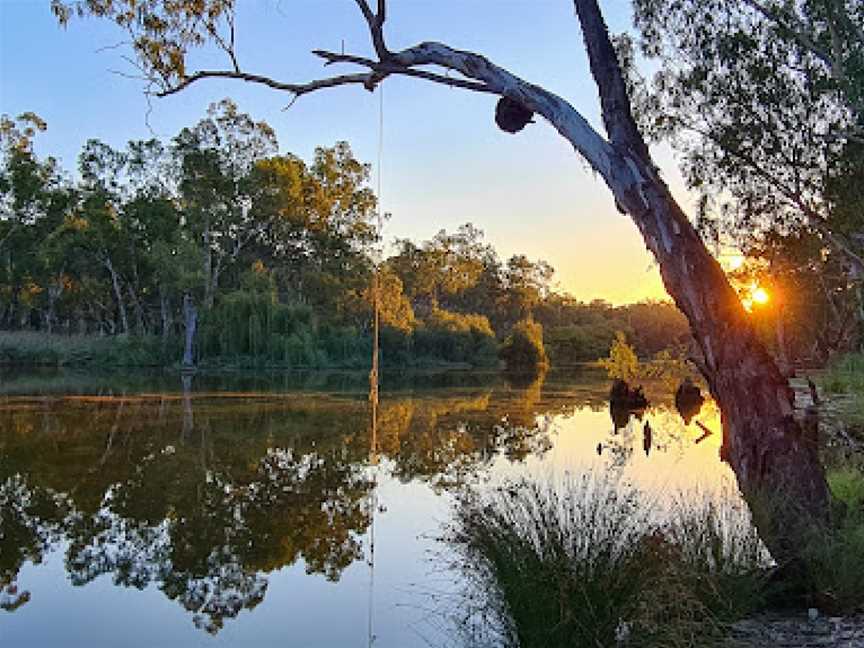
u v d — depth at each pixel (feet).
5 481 32.35
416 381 105.29
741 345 15.69
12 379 92.07
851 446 26.99
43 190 131.95
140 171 131.13
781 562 15.07
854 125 25.84
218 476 33.71
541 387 94.63
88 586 19.67
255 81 18.80
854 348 53.11
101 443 42.65
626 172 16.11
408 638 15.64
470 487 29.60
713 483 25.25
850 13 25.50
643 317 173.27
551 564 12.66
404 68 17.60
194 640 16.14
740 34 26.91
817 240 29.96
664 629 12.37
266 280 125.70
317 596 18.66
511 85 16.94
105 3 18.89
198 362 121.49
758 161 28.40
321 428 49.80
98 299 142.10
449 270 207.92
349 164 146.72
